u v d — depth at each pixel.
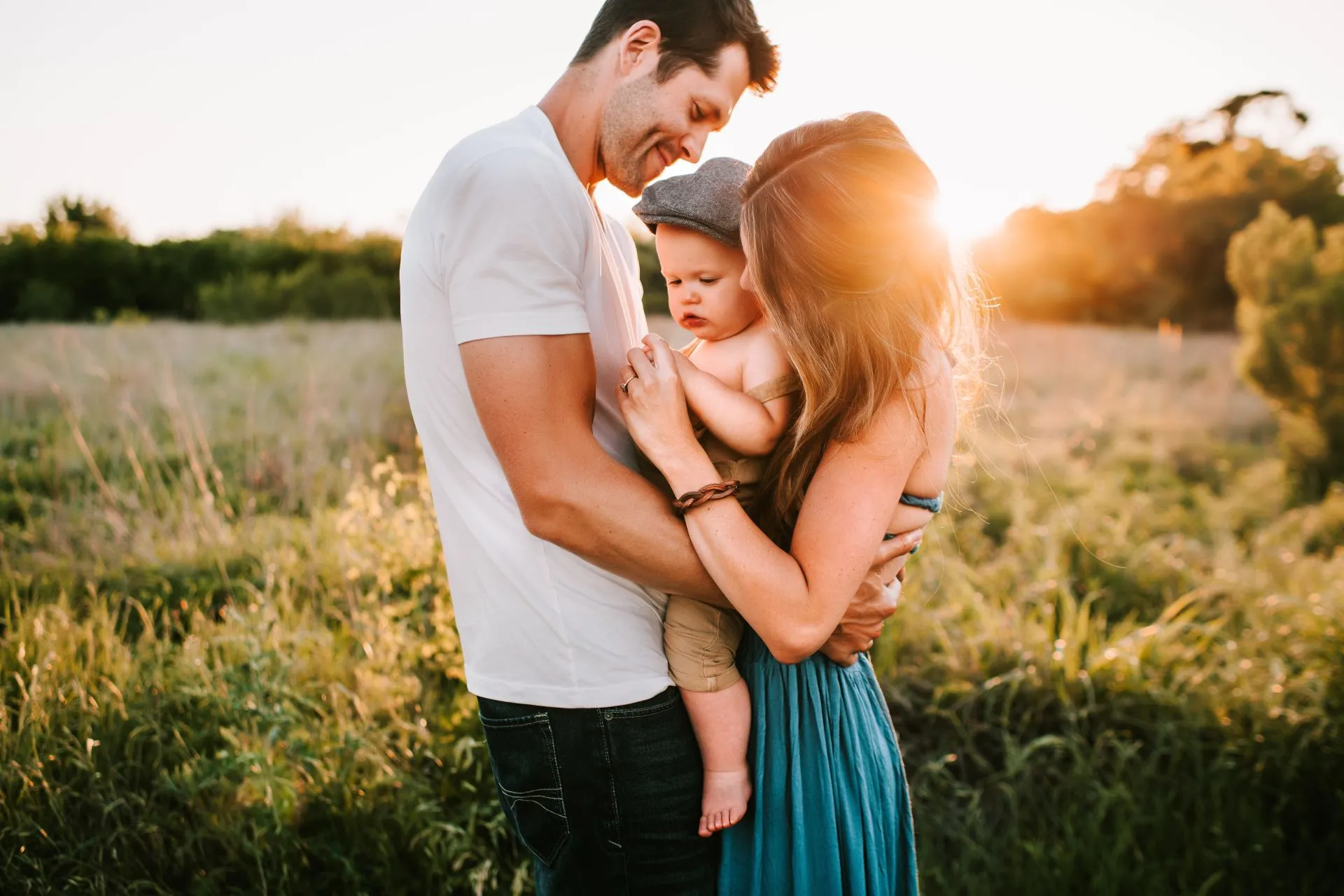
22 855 2.17
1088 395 10.21
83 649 3.03
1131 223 21.84
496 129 1.38
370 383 7.85
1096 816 2.55
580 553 1.33
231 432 6.21
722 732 1.47
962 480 5.17
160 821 2.30
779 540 1.45
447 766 2.58
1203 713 2.97
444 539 1.51
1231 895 2.48
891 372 1.29
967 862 2.45
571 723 1.41
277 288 15.23
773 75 1.57
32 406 6.78
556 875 1.50
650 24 1.44
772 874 1.48
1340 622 3.34
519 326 1.25
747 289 1.43
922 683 3.11
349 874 2.22
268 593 3.28
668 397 1.34
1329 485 6.52
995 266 22.11
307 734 2.52
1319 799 2.75
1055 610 3.73
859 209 1.26
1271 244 7.52
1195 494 6.41
